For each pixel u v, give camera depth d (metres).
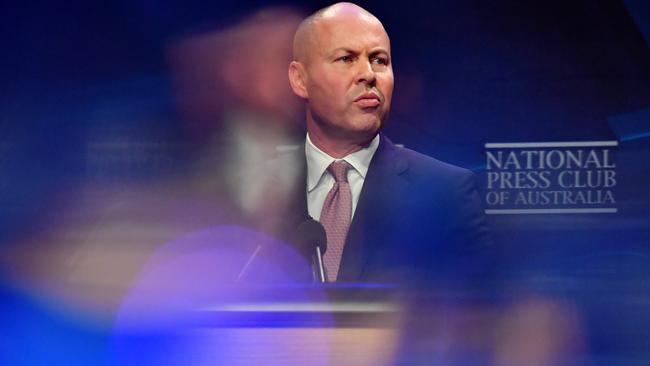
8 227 13.48
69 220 13.46
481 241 6.88
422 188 6.87
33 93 13.62
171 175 13.16
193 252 6.81
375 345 3.11
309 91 6.78
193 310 3.09
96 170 13.47
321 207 6.83
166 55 13.32
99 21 13.46
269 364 3.07
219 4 13.13
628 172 13.19
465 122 13.32
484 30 13.25
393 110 13.34
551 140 13.27
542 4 13.20
